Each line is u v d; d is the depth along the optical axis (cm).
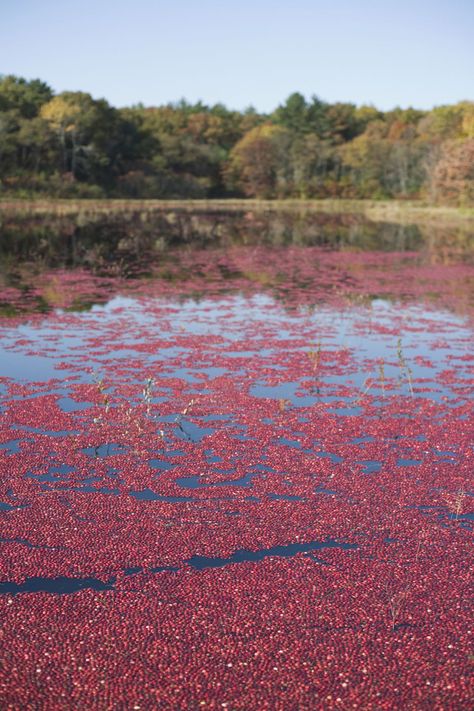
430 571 736
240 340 1744
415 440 1100
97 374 1423
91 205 7612
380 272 3084
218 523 833
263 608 669
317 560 758
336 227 5756
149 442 1076
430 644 621
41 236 4284
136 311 2102
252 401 1272
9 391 1298
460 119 9194
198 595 688
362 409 1244
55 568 733
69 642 614
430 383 1405
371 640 625
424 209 7681
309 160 9988
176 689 561
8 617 646
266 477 961
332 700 553
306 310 2167
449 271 3142
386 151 9669
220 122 12025
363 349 1678
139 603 673
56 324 1883
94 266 3100
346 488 929
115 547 775
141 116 11088
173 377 1415
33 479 938
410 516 854
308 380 1413
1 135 7675
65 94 9169
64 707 539
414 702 552
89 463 995
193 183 9969
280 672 583
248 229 5406
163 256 3566
